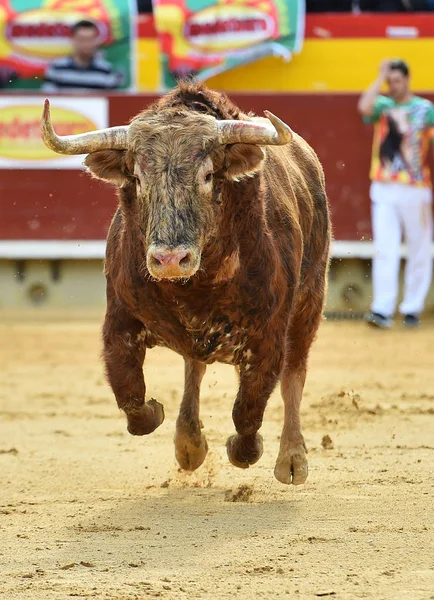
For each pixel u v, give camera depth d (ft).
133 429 46.24
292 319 51.16
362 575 34.17
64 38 127.85
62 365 90.43
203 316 43.24
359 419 65.87
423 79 128.26
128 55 128.06
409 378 82.94
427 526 40.24
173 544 38.22
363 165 123.13
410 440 58.85
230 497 45.73
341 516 42.16
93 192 123.44
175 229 39.45
